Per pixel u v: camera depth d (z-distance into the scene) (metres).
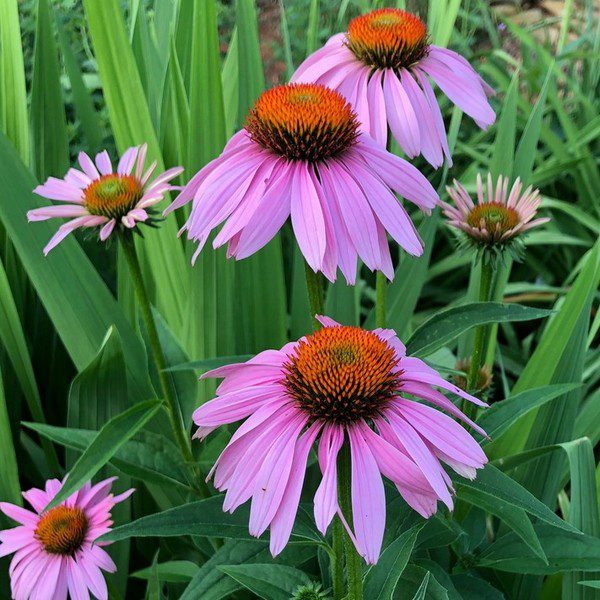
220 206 0.46
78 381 0.56
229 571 0.46
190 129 0.59
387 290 0.67
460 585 0.51
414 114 0.50
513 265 0.88
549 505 0.56
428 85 0.51
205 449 0.52
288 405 0.42
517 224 0.52
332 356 0.41
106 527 0.51
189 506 0.45
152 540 0.60
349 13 1.10
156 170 0.61
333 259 0.45
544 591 0.54
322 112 0.46
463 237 0.53
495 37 1.11
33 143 0.67
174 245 0.61
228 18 1.23
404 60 0.51
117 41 0.58
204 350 0.60
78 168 0.76
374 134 0.50
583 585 0.49
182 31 0.66
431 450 0.41
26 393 0.61
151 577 0.47
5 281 0.59
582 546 0.48
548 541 0.49
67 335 0.60
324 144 0.46
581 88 1.03
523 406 0.48
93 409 0.57
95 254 0.69
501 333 0.83
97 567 0.50
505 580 0.55
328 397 0.41
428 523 0.49
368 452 0.40
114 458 0.51
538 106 0.64
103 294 0.60
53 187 0.51
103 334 0.60
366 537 0.39
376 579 0.45
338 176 0.46
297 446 0.41
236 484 0.41
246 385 0.43
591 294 0.55
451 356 0.66
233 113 0.68
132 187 0.49
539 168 0.86
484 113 0.51
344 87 0.51
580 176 0.87
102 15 0.57
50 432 0.50
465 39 1.08
